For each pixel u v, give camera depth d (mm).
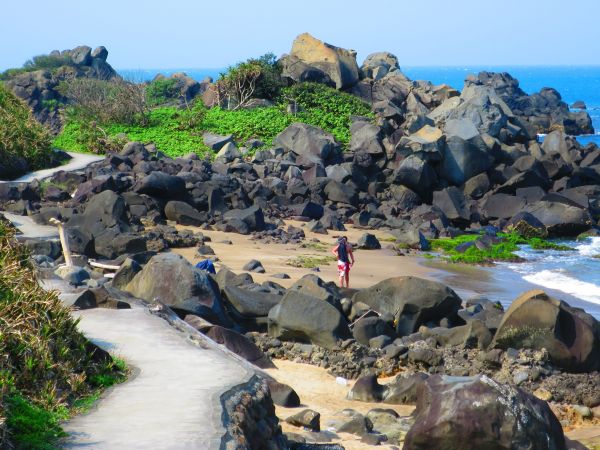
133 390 14797
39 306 15508
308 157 70062
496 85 177875
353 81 100062
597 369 25109
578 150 79562
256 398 15102
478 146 70375
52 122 119500
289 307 27062
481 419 15383
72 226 43344
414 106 99188
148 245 43938
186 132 77375
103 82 89812
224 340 24609
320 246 49531
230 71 88188
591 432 21516
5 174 58344
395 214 63375
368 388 22438
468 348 26422
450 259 48344
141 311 21922
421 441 15625
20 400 12766
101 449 11711
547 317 25125
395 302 29578
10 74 132625
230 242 48094
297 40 101500
